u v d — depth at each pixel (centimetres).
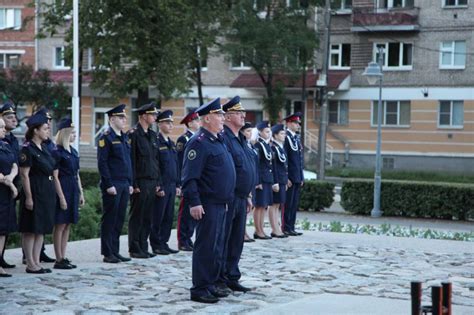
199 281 1073
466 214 2577
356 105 4778
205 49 3731
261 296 1119
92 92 5162
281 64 4153
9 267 1326
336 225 2136
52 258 1427
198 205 1070
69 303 1044
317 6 4222
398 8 4666
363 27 4694
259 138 1733
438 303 679
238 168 1158
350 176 4481
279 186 1780
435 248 1689
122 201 1410
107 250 1405
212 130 1100
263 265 1398
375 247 1681
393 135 4709
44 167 1262
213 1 3731
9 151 1234
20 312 984
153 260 1446
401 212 2669
